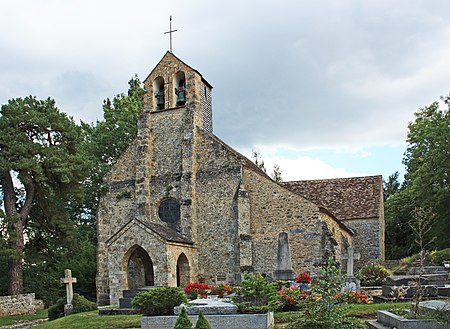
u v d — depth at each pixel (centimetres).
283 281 2273
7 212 3284
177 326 1202
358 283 2158
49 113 3391
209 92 3609
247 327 1475
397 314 1358
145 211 3262
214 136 3469
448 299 1731
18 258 3103
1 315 2991
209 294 2155
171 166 3325
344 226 3591
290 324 1336
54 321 2156
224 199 3138
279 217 2989
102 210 3416
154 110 3459
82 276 3650
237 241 3038
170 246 2805
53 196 3669
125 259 2848
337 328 1265
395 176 7706
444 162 4025
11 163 3084
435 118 4347
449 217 4131
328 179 4388
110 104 5534
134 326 1773
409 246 5456
